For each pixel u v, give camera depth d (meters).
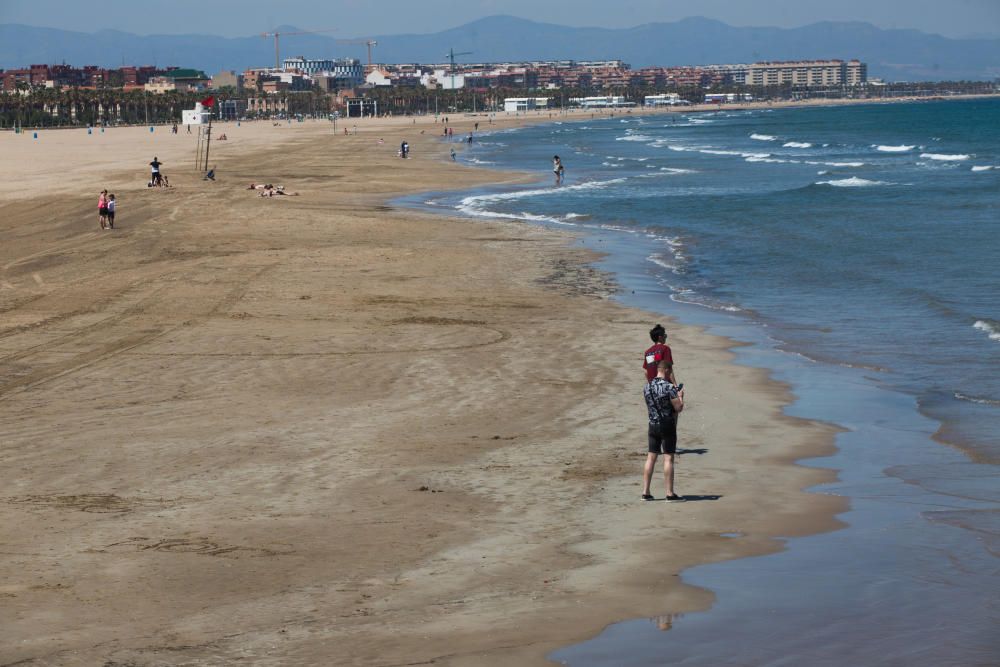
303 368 23.09
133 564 11.87
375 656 9.48
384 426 18.44
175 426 18.42
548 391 21.02
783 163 103.25
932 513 13.71
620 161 108.56
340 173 87.38
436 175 85.94
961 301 30.53
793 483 15.27
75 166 95.38
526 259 40.09
